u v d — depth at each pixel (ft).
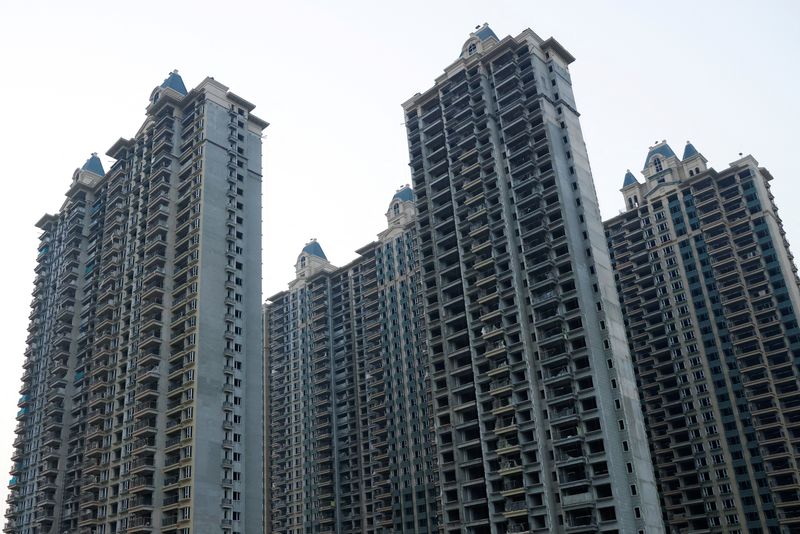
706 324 459.32
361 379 542.98
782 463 404.98
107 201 442.91
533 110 375.66
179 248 366.02
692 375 451.12
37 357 455.63
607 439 292.81
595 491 287.69
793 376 423.23
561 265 336.29
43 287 481.05
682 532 422.00
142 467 309.22
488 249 358.84
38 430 419.74
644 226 511.81
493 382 329.72
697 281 474.08
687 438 442.09
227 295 345.92
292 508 536.42
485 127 384.47
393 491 472.03
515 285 338.95
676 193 505.25
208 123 380.78
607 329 321.32
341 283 595.47
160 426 323.37
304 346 592.19
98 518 335.47
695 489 426.92
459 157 392.47
